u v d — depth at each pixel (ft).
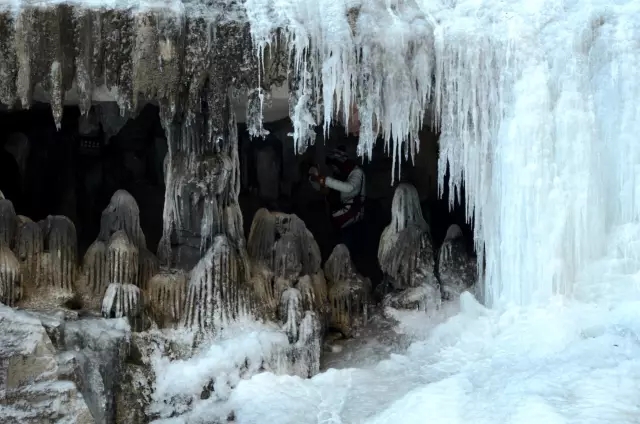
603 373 17.71
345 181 29.86
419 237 26.71
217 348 22.38
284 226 26.40
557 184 22.59
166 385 22.00
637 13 23.71
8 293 22.02
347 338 26.00
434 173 31.91
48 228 23.91
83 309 23.26
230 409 21.20
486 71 23.73
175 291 23.79
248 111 22.82
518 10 24.16
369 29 23.24
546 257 22.38
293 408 20.68
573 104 22.88
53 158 29.48
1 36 20.61
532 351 20.44
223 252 23.68
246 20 22.38
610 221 22.98
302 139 23.21
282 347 23.08
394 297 26.32
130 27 21.48
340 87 23.11
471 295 23.89
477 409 17.53
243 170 31.78
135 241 24.64
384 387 21.30
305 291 24.76
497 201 23.71
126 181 30.25
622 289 21.59
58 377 19.15
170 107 22.50
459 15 24.25
